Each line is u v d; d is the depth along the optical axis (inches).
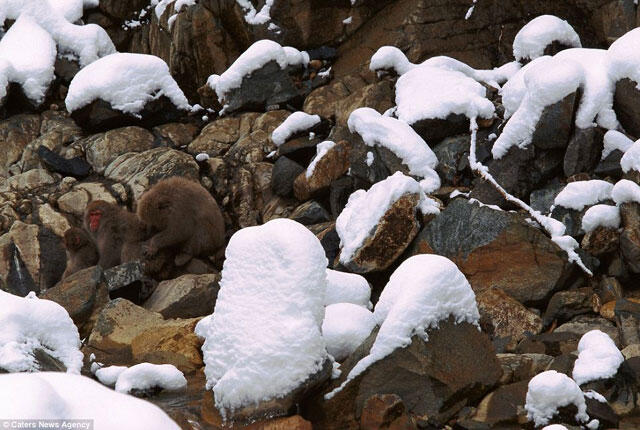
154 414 201.6
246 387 364.8
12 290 639.8
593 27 721.6
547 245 507.2
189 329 477.1
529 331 475.8
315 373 369.1
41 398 193.9
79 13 855.1
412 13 732.7
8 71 760.3
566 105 551.2
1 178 722.2
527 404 372.8
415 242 540.4
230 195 672.4
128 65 728.3
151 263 599.8
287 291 371.2
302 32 760.3
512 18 733.9
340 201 624.7
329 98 722.8
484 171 575.8
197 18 778.8
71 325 429.4
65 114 776.9
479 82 670.5
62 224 661.9
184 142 727.1
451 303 393.4
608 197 524.1
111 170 690.8
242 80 728.3
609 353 398.9
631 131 562.6
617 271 507.8
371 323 418.6
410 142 594.9
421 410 380.2
